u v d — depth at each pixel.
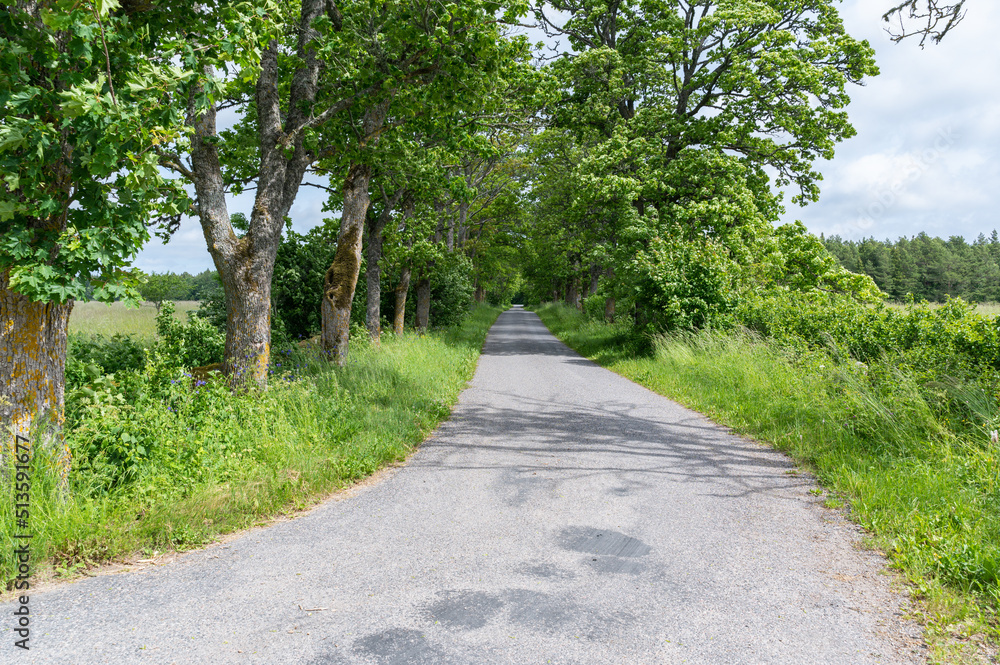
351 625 3.11
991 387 7.05
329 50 8.26
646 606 3.35
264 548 4.22
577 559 4.04
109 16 4.59
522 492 5.60
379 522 4.78
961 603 3.36
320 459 6.00
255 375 7.83
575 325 33.19
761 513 5.03
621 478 6.07
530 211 33.81
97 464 4.82
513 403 10.67
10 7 4.28
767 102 20.36
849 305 11.75
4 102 4.14
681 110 22.22
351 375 10.23
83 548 4.00
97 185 4.66
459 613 3.25
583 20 22.97
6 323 4.52
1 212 4.12
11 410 4.48
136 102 4.73
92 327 16.48
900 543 4.21
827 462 6.33
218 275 8.91
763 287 17.38
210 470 5.30
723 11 19.50
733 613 3.28
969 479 5.18
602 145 21.61
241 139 11.49
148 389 6.46
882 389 7.71
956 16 5.69
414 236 20.00
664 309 17.03
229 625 3.11
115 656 2.79
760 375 10.58
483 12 8.15
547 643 2.94
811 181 21.81
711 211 19.34
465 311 33.94
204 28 6.03
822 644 2.96
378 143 11.30
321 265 16.97
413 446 7.44
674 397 11.17
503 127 12.58
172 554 4.11
